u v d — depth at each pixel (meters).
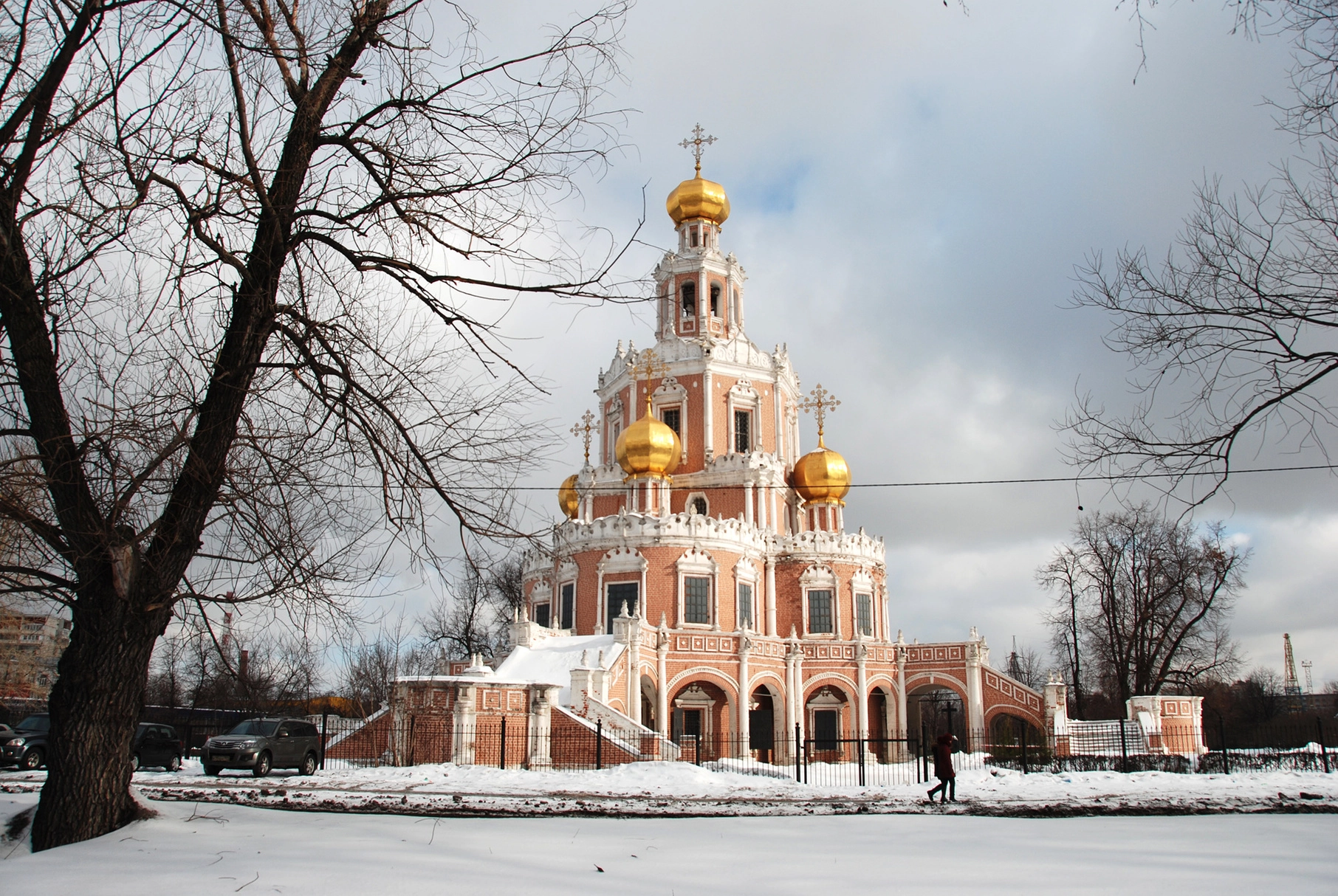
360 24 14.23
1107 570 62.09
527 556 16.66
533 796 24.64
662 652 51.50
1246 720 91.81
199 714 55.09
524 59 14.22
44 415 12.95
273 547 13.52
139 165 13.01
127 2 12.56
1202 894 10.24
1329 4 13.11
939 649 58.41
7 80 12.52
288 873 10.84
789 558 59.94
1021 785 30.80
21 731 34.59
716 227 71.75
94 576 13.46
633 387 65.00
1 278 12.55
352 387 14.05
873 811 21.28
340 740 37.09
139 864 11.38
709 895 10.03
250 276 13.29
